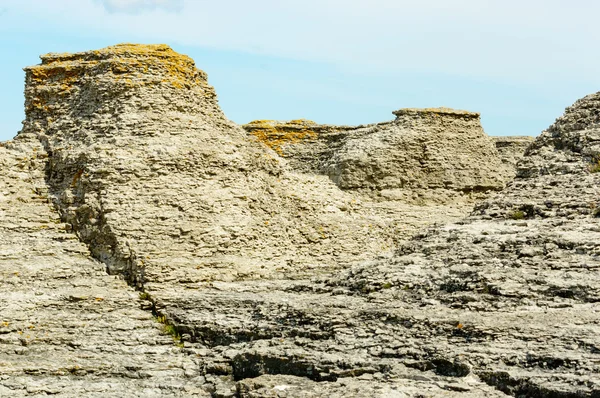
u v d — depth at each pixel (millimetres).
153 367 67000
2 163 90812
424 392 52438
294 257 87875
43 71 97375
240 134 95000
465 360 54812
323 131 141250
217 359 66000
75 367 65688
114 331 71812
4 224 84000
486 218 74375
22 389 62781
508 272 63844
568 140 80125
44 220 85562
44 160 92000
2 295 73500
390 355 58219
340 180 126625
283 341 64188
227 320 70562
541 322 57281
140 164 84438
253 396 56312
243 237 84375
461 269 65688
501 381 52844
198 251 81312
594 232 67312
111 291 76688
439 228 74250
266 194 91125
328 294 71000
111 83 90812
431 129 128500
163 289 77188
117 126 87812
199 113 92562
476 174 128875
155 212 82062
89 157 85812
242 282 80500
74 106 94000
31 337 69000
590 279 61406
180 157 85875
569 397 49781
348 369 57531
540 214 72438
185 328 71500
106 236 80938
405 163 126812
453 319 59219
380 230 95250
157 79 91000
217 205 84812
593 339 54125
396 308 63125
